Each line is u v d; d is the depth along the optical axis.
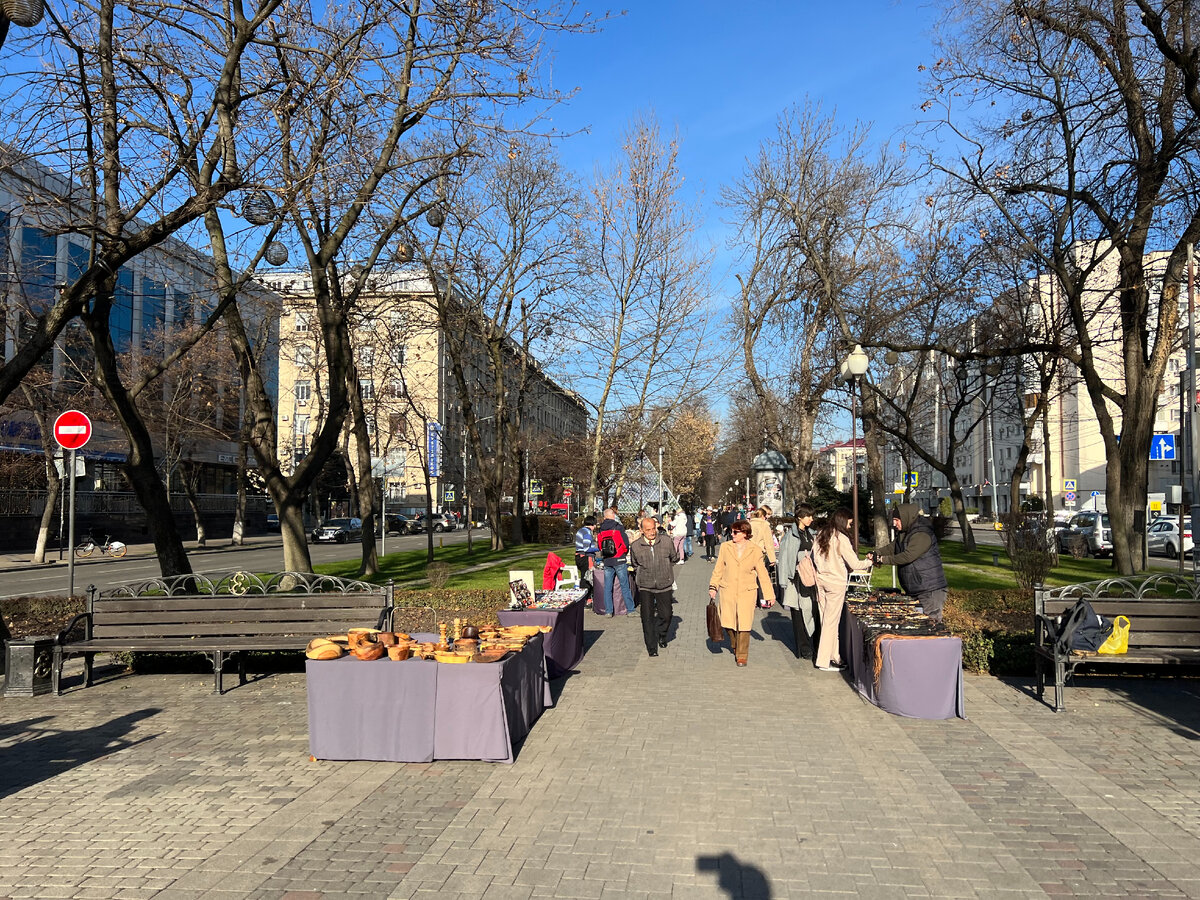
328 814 5.07
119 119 9.98
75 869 4.31
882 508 23.03
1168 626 7.82
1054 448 68.56
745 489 57.75
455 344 28.69
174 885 4.11
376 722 6.16
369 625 8.52
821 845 4.55
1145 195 14.93
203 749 6.50
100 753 6.41
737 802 5.22
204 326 12.13
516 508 34.22
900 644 7.35
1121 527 17.39
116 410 11.18
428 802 5.27
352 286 14.75
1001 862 4.32
